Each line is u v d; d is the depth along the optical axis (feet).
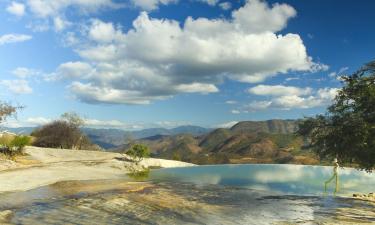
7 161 144.56
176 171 190.29
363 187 125.08
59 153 196.85
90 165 169.27
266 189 116.26
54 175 125.29
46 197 83.76
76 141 263.08
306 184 132.77
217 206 80.48
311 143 79.71
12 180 106.42
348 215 72.90
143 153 208.54
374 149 68.08
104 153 218.79
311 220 67.67
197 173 177.99
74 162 173.58
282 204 85.35
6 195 84.99
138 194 91.09
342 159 77.20
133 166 190.08
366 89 67.41
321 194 105.60
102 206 74.13
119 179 132.67
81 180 120.57
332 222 65.92
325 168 212.43
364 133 67.05
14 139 167.22
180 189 105.81
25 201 78.38
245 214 72.74
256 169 208.74
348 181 143.74
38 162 161.58
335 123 72.43
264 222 65.72
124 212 69.82
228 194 99.66
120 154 221.66
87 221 62.18
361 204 86.63
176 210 73.82
